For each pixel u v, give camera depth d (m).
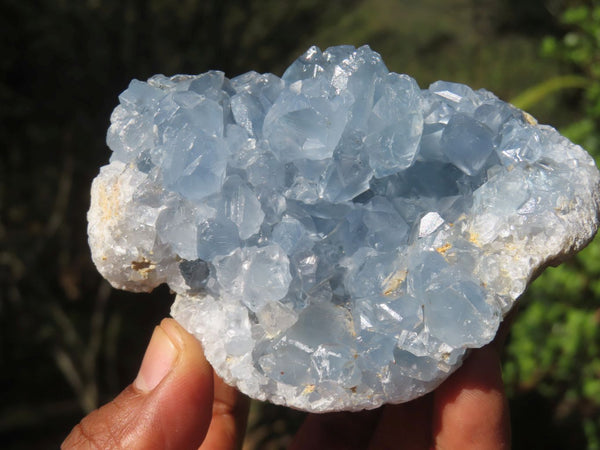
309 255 0.13
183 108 0.12
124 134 0.13
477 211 0.13
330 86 0.13
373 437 0.18
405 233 0.13
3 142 0.40
